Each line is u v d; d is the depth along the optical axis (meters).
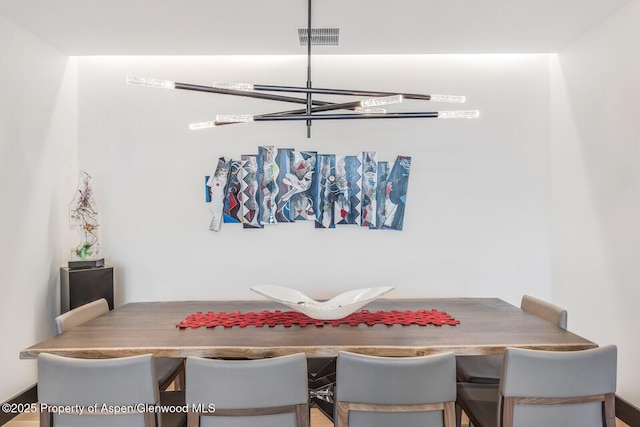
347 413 1.61
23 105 2.92
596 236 2.96
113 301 3.28
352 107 2.21
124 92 3.55
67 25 2.90
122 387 1.55
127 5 2.63
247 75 3.55
